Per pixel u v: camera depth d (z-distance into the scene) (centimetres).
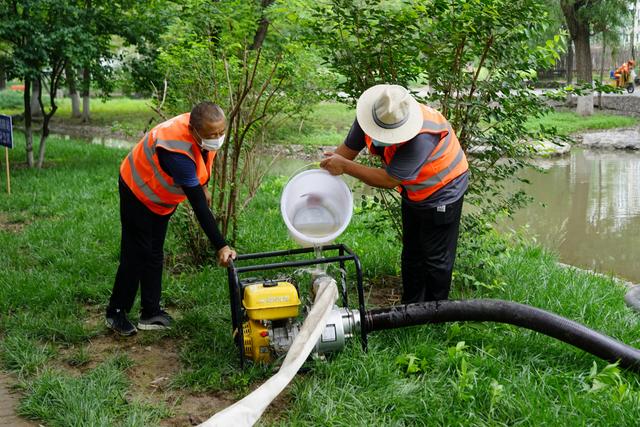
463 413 326
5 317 453
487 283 521
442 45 482
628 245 834
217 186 636
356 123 410
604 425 312
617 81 2758
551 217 982
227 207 568
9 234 683
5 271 541
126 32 1200
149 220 409
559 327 378
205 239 576
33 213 820
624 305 503
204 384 366
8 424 330
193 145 375
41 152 1220
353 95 525
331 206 385
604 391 339
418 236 434
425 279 429
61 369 387
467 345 396
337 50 517
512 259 585
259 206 864
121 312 432
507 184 1240
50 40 1066
